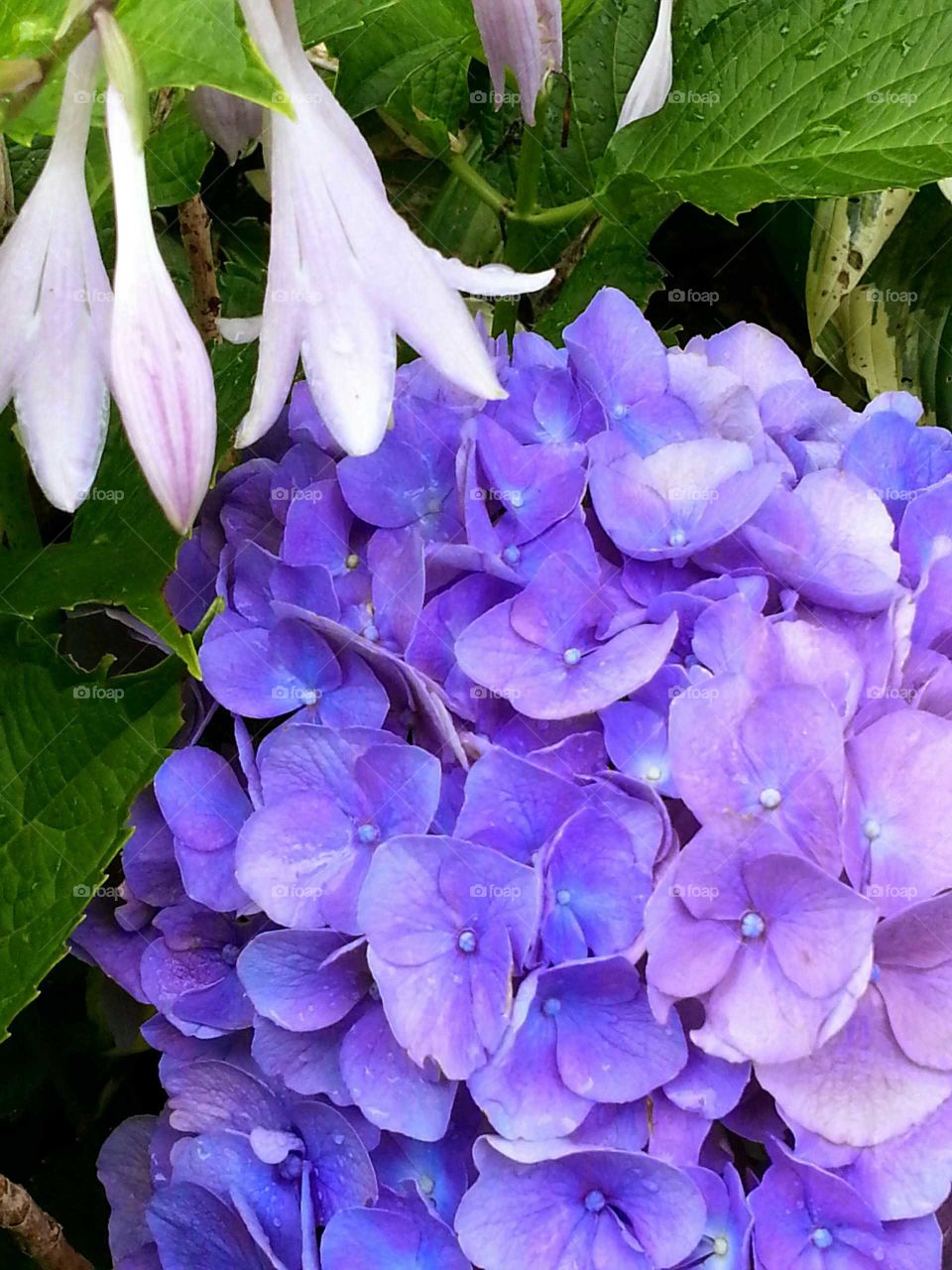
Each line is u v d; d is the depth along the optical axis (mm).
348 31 377
